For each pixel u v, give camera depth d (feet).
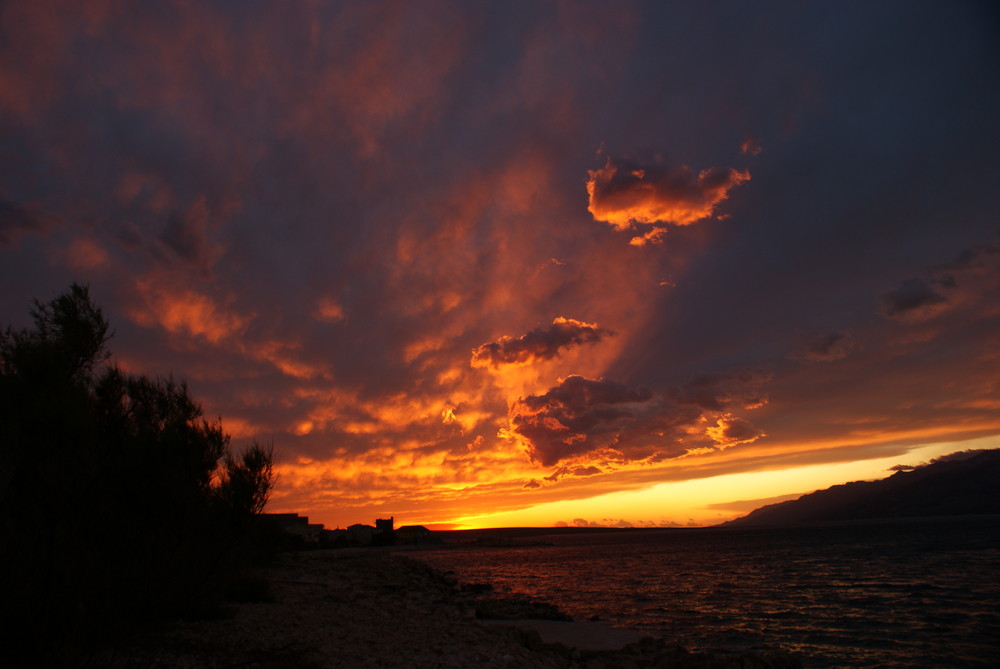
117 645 30.12
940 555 228.02
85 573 28.50
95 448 31.42
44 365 36.01
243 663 32.19
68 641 26.76
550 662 47.67
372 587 111.86
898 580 150.61
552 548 577.84
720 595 132.57
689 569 219.61
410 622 60.85
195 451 41.78
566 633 69.97
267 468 46.29
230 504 43.47
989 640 75.10
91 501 30.48
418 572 175.11
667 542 620.08
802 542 422.00
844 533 576.20
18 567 25.91
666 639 78.79
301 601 66.03
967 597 115.03
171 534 36.73
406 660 38.78
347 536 429.38
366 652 39.91
